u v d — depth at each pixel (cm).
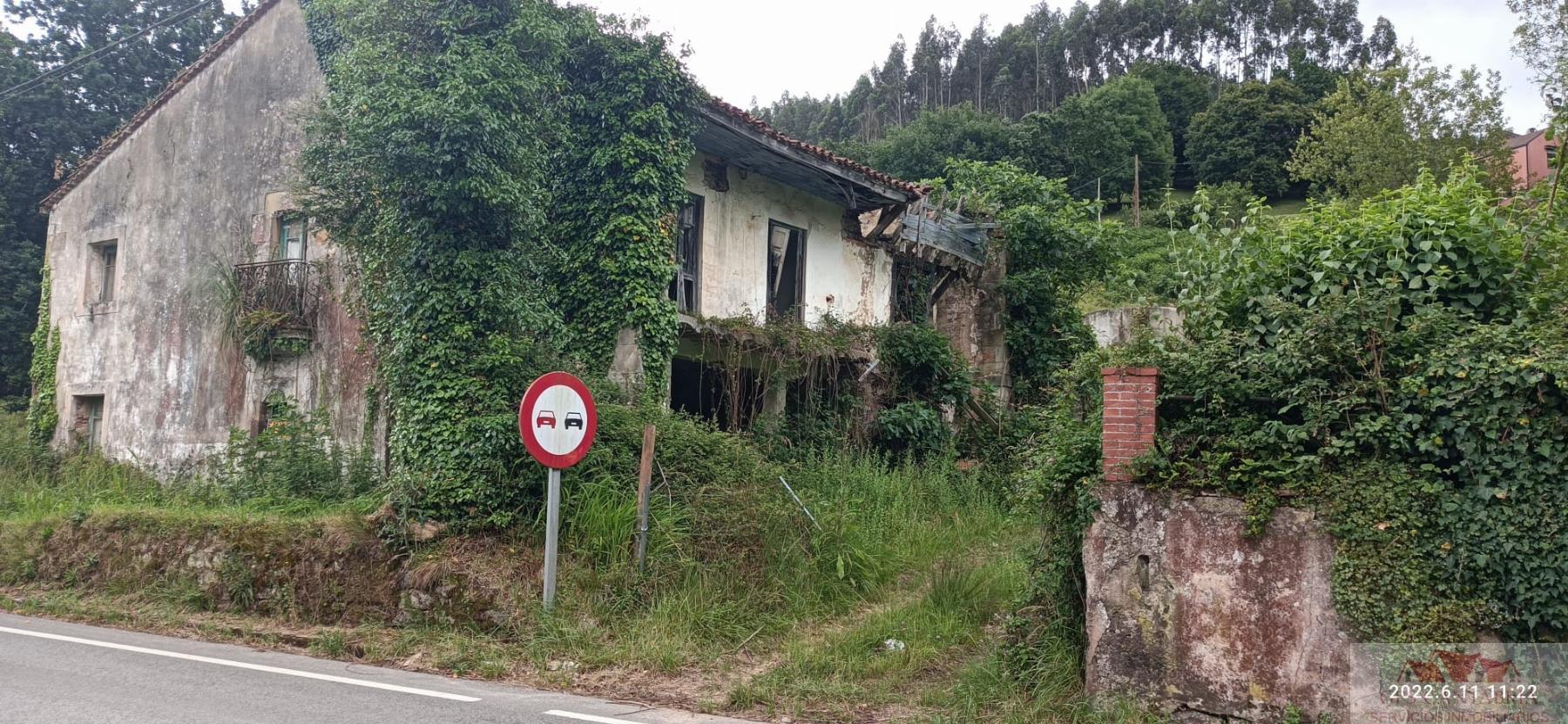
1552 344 521
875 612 868
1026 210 1917
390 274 1006
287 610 900
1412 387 540
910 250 1808
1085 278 2014
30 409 1702
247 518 1002
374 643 800
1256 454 580
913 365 1667
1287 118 4809
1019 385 1883
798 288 1647
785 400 1523
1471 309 629
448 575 848
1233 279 724
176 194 1543
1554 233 676
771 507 953
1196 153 5103
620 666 738
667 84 1258
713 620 808
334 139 1045
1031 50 7162
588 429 843
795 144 1438
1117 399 618
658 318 1238
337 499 1122
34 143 2322
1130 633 597
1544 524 496
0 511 1310
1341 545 542
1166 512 594
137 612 938
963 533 1159
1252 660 560
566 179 1253
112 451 1544
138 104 2422
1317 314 590
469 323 972
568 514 905
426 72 974
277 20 1459
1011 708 617
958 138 4650
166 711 579
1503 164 2222
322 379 1289
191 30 2494
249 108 1472
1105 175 4634
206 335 1448
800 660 738
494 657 755
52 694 620
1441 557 523
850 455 1362
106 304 1611
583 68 1260
